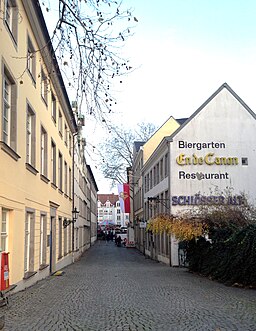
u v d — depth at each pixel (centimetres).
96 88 884
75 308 1187
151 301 1327
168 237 3141
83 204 5175
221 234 1984
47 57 932
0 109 1264
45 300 1332
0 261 1236
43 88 2052
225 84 3222
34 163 1833
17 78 1434
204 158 3145
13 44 1426
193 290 1600
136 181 5922
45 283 1848
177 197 3098
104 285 1789
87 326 940
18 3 1485
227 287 1692
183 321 995
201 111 3194
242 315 1066
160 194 3612
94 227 8794
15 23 1466
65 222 2964
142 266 3038
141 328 919
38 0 801
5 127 1413
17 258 1491
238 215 2153
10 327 923
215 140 3169
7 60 1346
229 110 3197
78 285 1784
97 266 3033
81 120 1084
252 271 1641
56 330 897
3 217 1370
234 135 3178
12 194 1416
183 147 3158
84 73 868
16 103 1459
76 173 4069
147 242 4459
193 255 2386
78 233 4159
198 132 3170
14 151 1400
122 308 1191
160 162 3638
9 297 1362
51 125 2352
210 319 1018
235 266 1728
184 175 3128
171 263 3017
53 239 2494
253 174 3145
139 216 5550
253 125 3189
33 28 1734
